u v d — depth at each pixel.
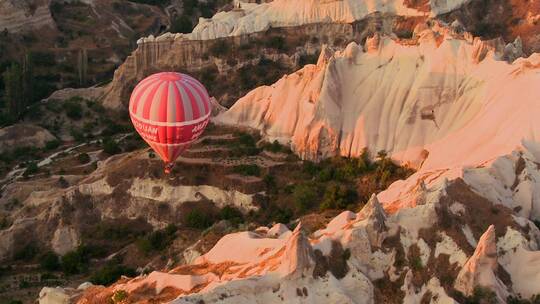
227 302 180.00
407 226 196.62
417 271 191.38
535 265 197.12
